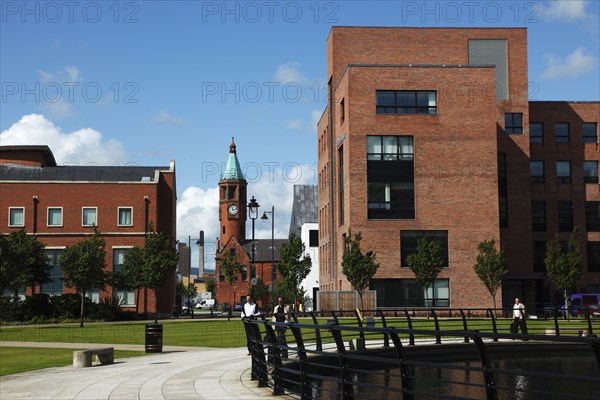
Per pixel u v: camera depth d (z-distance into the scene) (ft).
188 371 64.03
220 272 433.48
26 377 62.08
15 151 259.60
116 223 235.61
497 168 202.69
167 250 200.34
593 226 235.40
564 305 213.66
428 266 186.70
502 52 224.74
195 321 201.67
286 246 254.06
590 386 69.10
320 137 270.67
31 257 192.54
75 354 71.46
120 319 216.54
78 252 178.50
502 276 189.88
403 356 33.14
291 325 42.80
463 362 91.09
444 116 200.95
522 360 94.73
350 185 197.98
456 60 225.15
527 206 219.61
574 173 235.81
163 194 256.11
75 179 248.73
